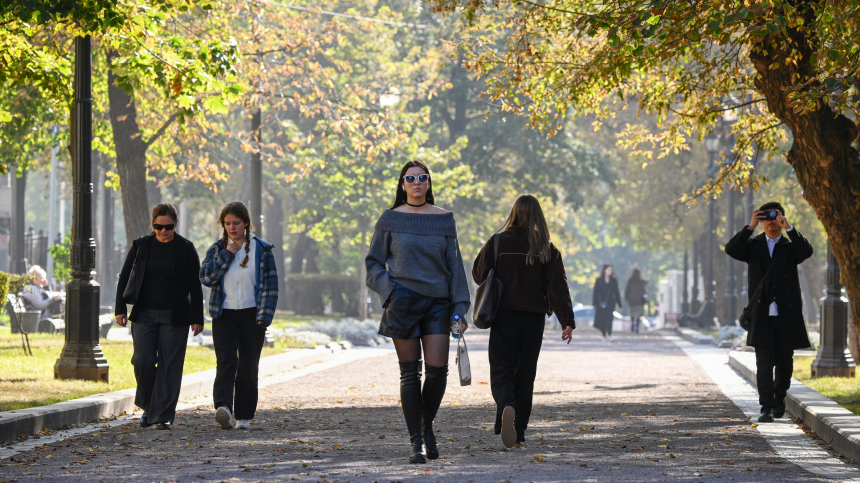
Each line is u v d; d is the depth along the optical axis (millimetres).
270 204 102875
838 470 14312
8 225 101375
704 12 19562
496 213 92688
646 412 22016
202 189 81875
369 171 68562
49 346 33906
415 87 73625
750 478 13188
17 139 46938
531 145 82938
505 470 13422
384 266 14125
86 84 24891
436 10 25688
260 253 18859
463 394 26219
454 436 17703
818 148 22266
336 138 54219
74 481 12688
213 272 18578
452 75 81750
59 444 16531
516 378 15695
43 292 43938
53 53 28234
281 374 32719
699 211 88438
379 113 48438
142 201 41688
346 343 48125
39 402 20031
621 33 20047
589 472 13375
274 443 16672
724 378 31953
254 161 41469
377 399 25000
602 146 100562
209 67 28438
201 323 19141
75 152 24844
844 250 22641
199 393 25750
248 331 18797
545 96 26531
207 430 18562
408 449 15922
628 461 14617
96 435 17719
